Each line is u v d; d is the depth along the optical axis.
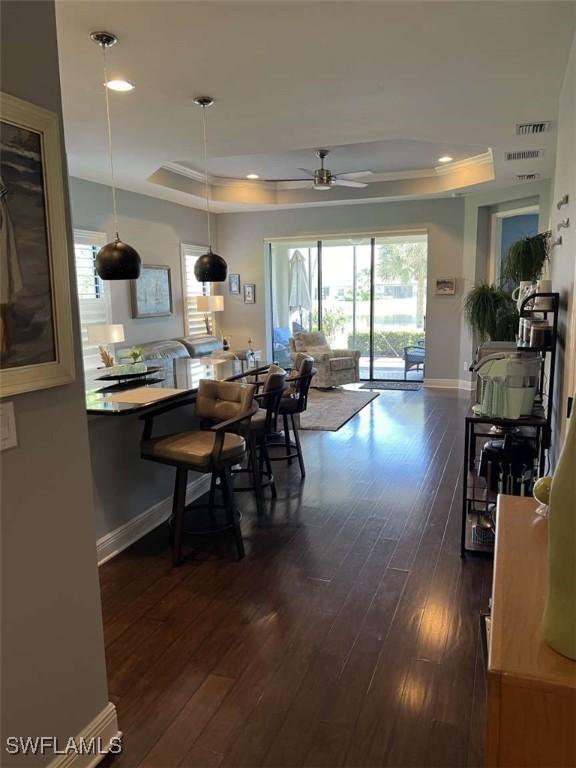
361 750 1.77
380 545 3.20
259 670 2.16
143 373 3.88
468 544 3.16
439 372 8.28
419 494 3.99
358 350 8.70
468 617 2.48
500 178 6.46
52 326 1.54
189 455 2.90
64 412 1.62
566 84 3.32
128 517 3.24
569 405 2.62
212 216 8.86
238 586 2.78
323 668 2.16
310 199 8.01
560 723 1.12
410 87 3.54
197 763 1.75
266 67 3.19
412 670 2.14
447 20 2.66
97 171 5.75
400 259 8.59
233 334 9.24
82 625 1.72
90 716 1.75
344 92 3.60
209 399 3.35
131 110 3.90
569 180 3.09
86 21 2.62
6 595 1.45
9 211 1.38
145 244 7.14
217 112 3.97
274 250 9.16
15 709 1.49
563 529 1.17
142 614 2.54
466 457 3.02
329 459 4.87
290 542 3.26
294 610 2.56
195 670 2.17
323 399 7.42
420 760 1.73
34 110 1.43
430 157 6.57
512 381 2.88
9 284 1.40
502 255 7.83
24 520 1.50
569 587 1.16
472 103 3.84
